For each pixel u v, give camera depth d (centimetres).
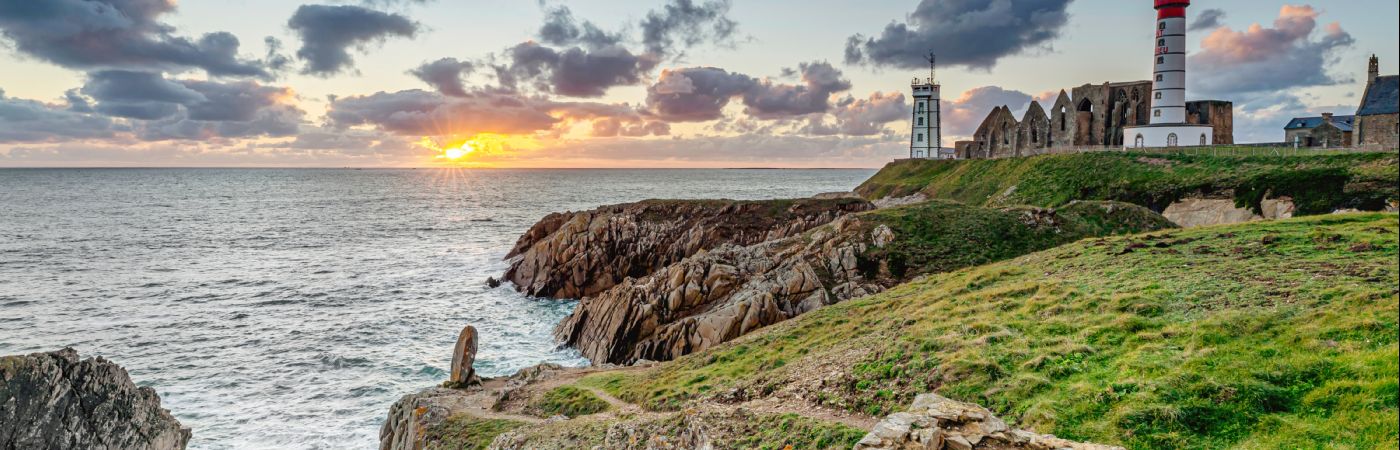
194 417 4178
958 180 11656
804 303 5069
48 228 13512
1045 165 10100
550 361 5303
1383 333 1983
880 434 1745
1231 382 1931
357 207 19925
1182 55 9875
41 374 2492
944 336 2784
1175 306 2650
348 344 5681
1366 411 1667
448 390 3922
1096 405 2011
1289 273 2839
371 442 3900
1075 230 6156
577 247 8275
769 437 2158
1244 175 7381
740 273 5616
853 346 3083
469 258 10112
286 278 8475
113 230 13300
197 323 6259
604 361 5109
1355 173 6444
